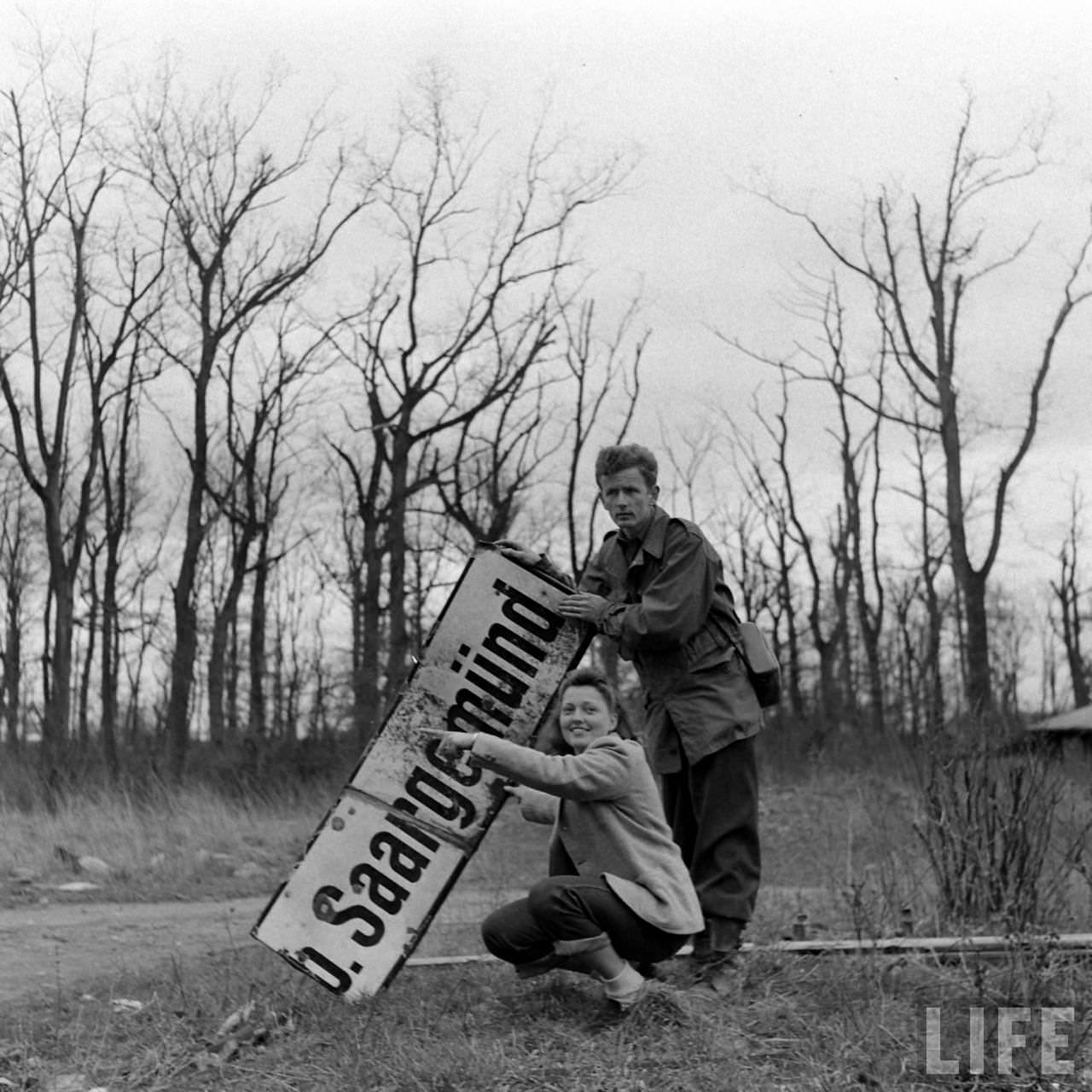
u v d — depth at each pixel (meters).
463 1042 5.34
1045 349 32.38
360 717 24.80
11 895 11.16
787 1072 5.26
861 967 6.29
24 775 18.98
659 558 6.06
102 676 31.69
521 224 28.17
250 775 20.61
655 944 5.54
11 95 24.52
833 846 12.47
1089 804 9.45
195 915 10.27
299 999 5.98
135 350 28.12
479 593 5.99
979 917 7.75
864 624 37.19
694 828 6.24
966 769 8.21
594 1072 5.13
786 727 24.98
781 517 41.25
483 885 11.41
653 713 6.21
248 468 29.86
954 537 32.41
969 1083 5.28
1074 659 52.31
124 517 35.94
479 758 5.44
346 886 5.88
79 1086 5.20
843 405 38.19
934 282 33.03
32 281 24.62
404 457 27.78
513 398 28.61
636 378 31.05
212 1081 5.21
